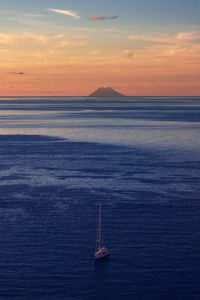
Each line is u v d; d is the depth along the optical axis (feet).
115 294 143.64
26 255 169.17
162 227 198.90
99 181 285.02
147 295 143.13
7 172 312.29
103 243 180.55
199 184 277.64
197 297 142.20
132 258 167.22
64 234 189.67
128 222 205.26
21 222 204.03
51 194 252.62
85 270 158.10
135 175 303.48
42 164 343.26
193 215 215.51
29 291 144.46
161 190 262.26
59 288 146.61
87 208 225.97
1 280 150.82
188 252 172.35
